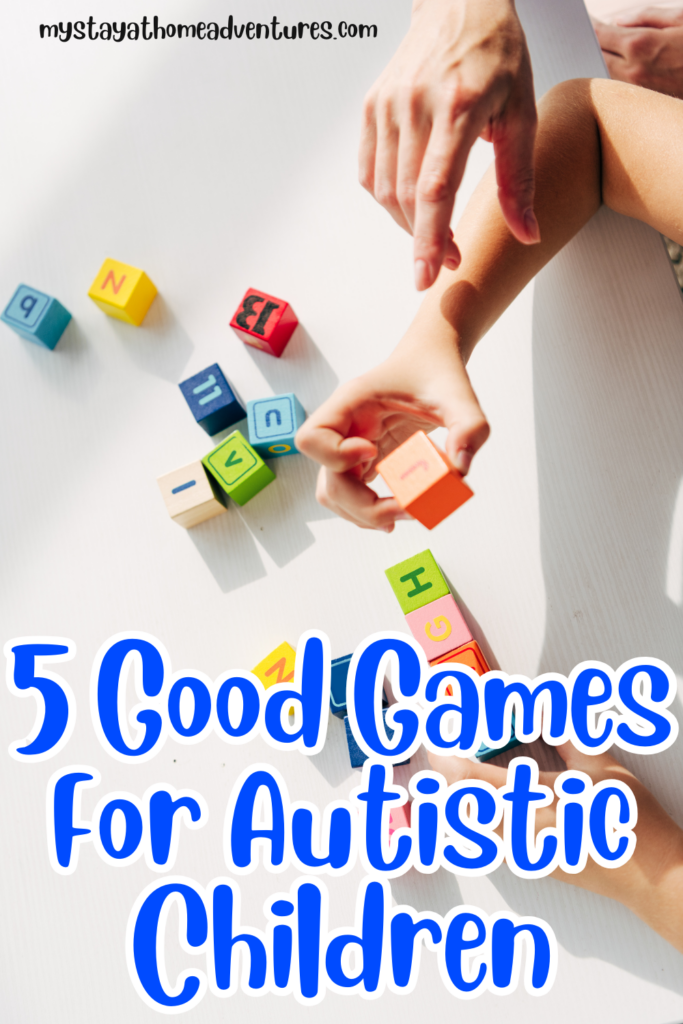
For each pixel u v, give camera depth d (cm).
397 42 80
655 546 67
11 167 84
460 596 69
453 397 51
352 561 71
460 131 48
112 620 72
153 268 79
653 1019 58
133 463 75
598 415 70
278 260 77
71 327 79
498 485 70
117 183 82
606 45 104
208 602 71
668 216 64
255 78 82
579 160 64
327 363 75
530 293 73
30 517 75
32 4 88
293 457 74
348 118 79
